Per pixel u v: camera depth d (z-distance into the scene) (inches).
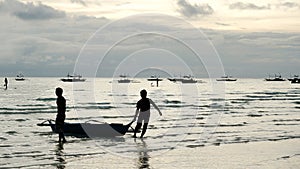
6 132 772.6
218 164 483.5
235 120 1061.8
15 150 567.5
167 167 464.1
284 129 852.6
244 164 485.1
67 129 739.4
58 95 633.0
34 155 530.3
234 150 580.1
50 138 689.6
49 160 498.0
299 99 2247.8
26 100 1893.5
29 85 4598.9
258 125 933.2
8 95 2369.6
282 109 1510.8
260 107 1616.6
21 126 892.6
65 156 524.1
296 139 701.3
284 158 524.7
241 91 3440.0
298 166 478.3
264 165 481.1
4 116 1162.0
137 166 468.1
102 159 506.3
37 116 1168.2
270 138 709.9
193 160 505.4
